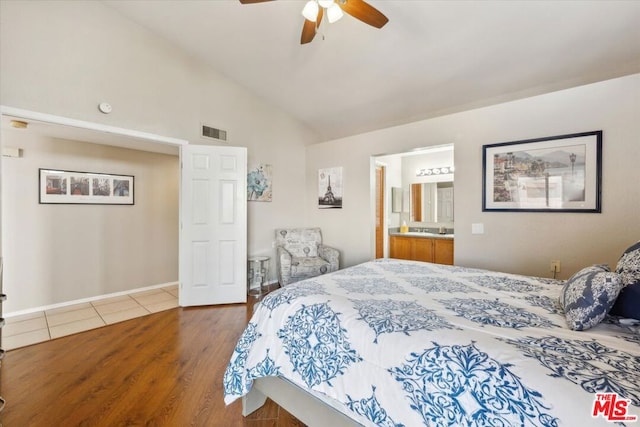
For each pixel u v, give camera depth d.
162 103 3.14
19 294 3.09
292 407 1.41
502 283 1.81
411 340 1.04
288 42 2.98
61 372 1.98
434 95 3.38
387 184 4.97
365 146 3.97
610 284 1.06
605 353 0.90
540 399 0.75
